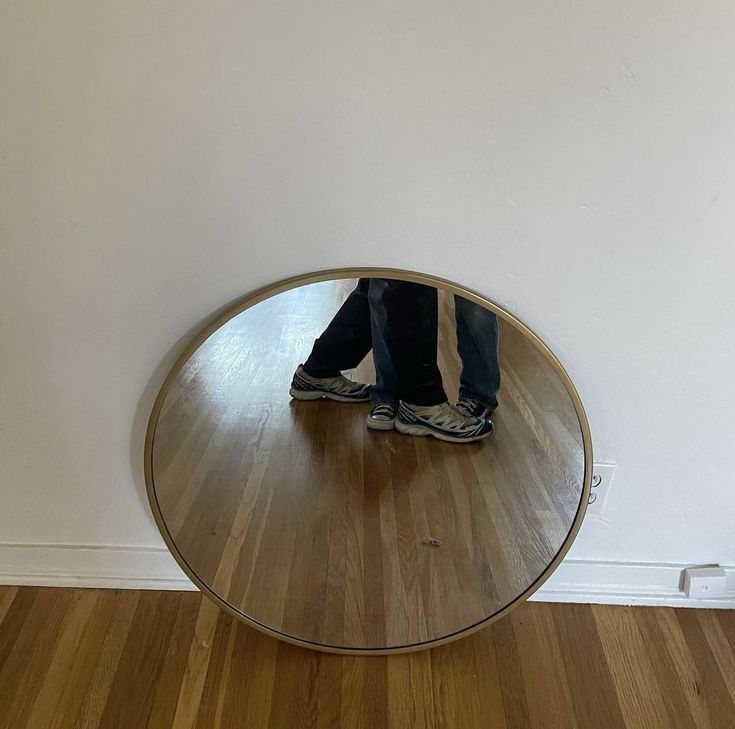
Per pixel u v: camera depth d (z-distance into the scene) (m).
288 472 1.23
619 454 1.23
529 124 0.93
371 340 1.09
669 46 0.87
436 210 1.00
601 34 0.87
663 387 1.15
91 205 1.00
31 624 1.34
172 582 1.40
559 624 1.38
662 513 1.30
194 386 1.12
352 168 0.96
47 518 1.33
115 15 0.86
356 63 0.89
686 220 0.99
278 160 0.96
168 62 0.89
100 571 1.39
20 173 0.97
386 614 1.35
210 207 1.00
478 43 0.88
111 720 1.19
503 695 1.25
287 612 1.33
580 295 1.06
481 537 1.28
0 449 1.24
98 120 0.93
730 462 1.23
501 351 1.09
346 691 1.26
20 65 0.89
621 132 0.93
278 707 1.23
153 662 1.28
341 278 1.04
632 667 1.31
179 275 1.06
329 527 1.29
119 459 1.26
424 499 1.25
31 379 1.16
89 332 1.12
